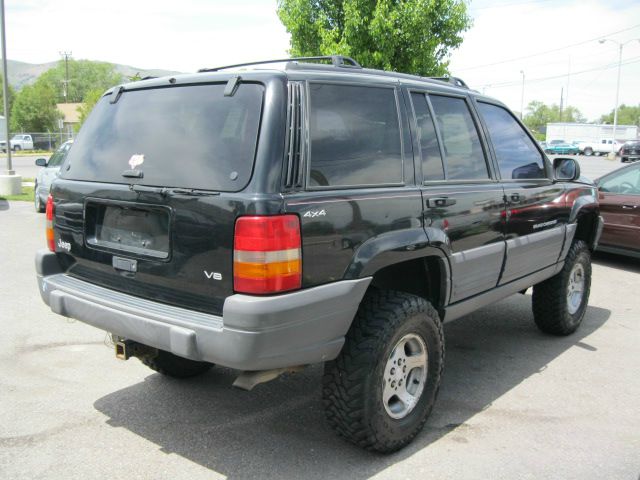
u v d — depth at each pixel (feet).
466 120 13.26
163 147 9.91
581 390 13.70
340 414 10.02
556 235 15.75
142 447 10.89
